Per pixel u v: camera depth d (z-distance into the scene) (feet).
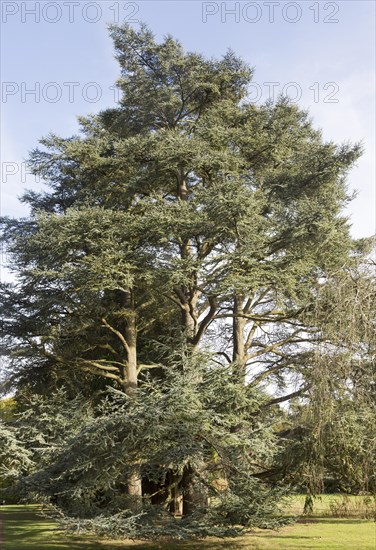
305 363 54.13
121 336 69.21
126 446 43.62
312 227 56.54
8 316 64.95
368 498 59.47
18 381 70.44
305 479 57.88
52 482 46.57
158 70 69.77
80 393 61.98
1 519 72.49
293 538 51.96
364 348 44.34
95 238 58.59
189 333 58.08
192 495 49.08
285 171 66.80
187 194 73.36
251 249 54.29
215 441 45.93
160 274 56.70
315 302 49.14
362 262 46.26
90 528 42.75
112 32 68.74
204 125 66.23
